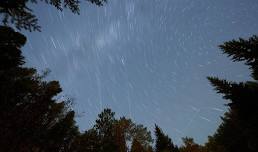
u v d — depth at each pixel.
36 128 13.48
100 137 19.12
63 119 16.50
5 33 8.86
